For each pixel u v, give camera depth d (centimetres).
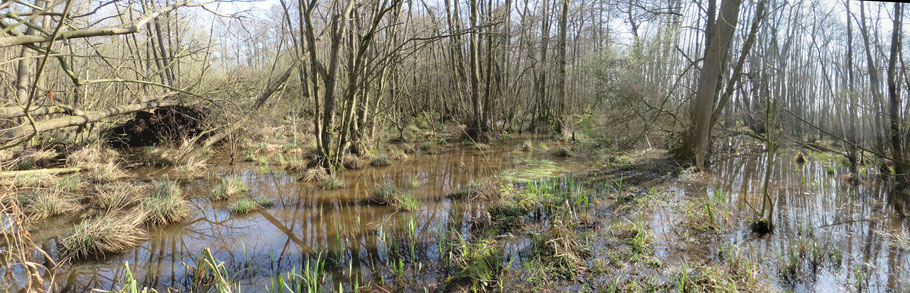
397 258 432
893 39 775
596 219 543
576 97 1970
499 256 431
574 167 940
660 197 653
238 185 704
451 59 1762
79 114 562
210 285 373
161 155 949
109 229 457
